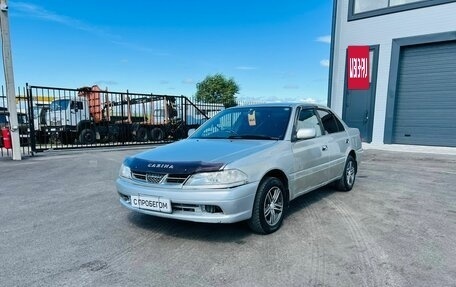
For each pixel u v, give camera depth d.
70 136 15.64
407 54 11.78
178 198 3.35
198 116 19.62
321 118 5.34
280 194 3.95
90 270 2.96
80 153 11.66
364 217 4.40
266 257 3.19
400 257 3.18
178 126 17.66
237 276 2.83
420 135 11.71
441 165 8.47
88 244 3.54
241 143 4.14
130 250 3.38
